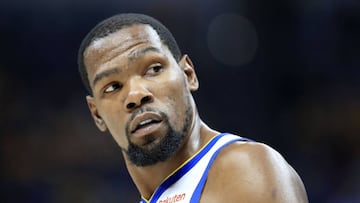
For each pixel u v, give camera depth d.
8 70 35.62
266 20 36.41
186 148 8.66
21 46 36.16
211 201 8.02
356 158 33.56
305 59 36.28
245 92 35.78
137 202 31.08
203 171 8.43
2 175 32.66
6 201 31.97
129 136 8.41
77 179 32.31
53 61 36.19
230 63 36.34
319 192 32.34
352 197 31.33
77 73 36.09
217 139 8.78
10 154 33.19
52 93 35.53
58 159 33.19
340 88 35.94
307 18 36.59
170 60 8.66
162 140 8.32
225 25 36.53
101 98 8.70
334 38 36.59
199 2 36.75
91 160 32.88
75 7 36.59
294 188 7.90
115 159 32.84
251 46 36.44
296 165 33.78
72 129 34.00
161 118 8.30
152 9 36.53
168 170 8.73
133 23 8.72
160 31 8.87
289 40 36.34
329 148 34.09
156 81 8.41
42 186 32.41
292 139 34.72
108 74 8.49
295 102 35.59
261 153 8.16
